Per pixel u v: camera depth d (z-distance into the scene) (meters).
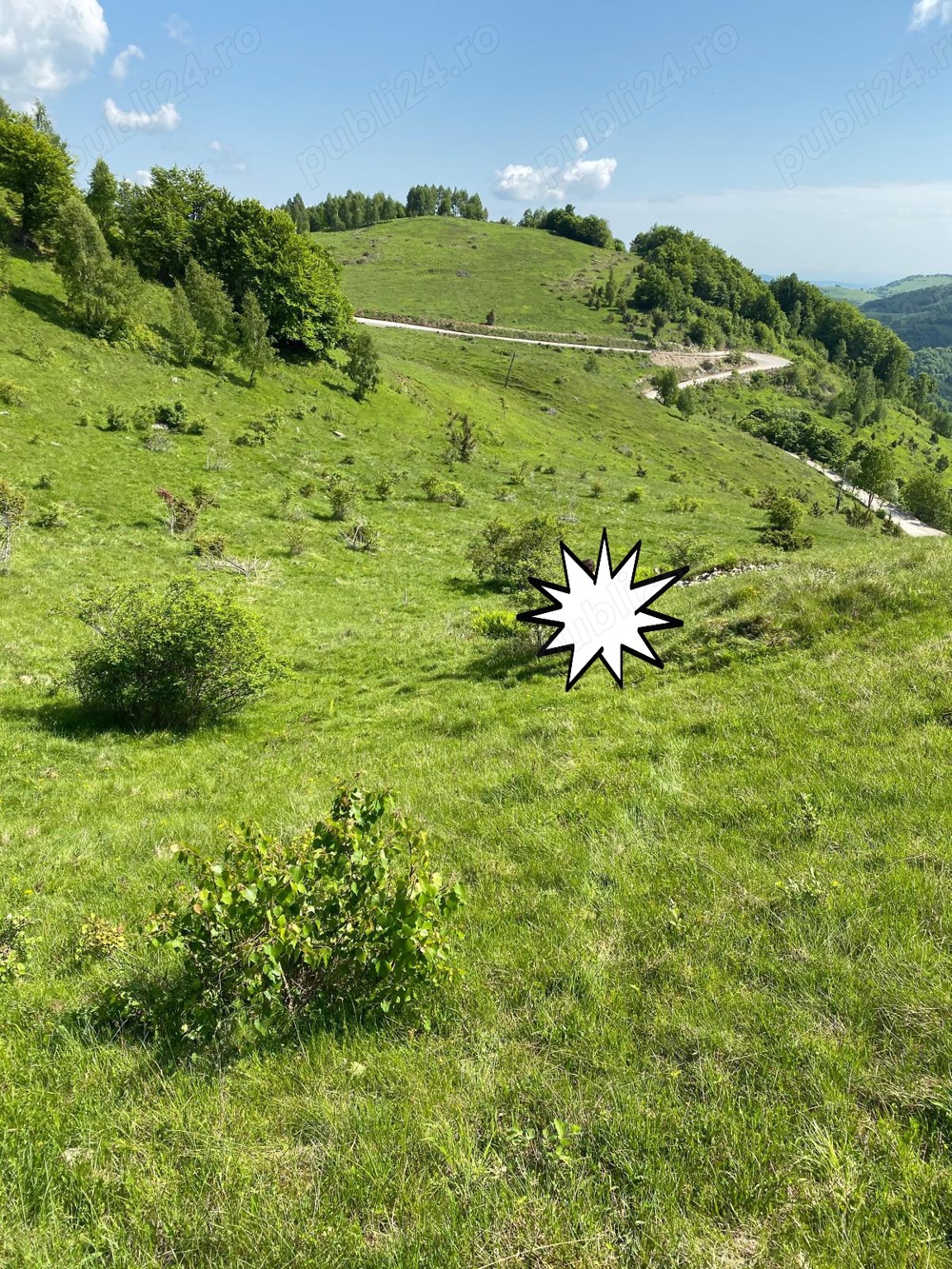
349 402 62.41
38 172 53.16
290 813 8.70
